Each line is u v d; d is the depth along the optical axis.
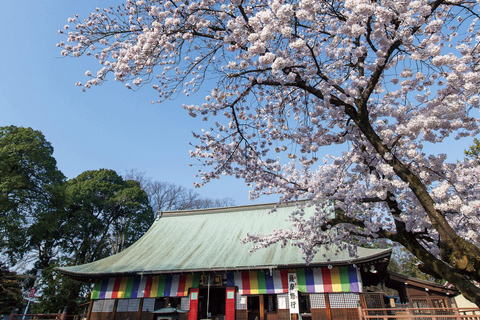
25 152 18.12
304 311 11.86
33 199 18.31
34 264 22.16
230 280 12.50
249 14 4.99
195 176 6.59
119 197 26.44
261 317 11.66
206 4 4.74
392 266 28.30
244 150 6.14
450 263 3.08
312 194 5.64
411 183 3.53
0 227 16.11
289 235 7.48
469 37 5.08
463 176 4.85
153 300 13.67
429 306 12.41
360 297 10.87
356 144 5.09
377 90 4.71
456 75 3.45
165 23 4.48
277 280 12.01
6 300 15.86
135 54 4.67
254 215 16.73
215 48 5.18
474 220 3.71
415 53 3.65
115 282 13.98
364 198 5.18
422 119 3.62
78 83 5.06
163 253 14.91
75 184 26.22
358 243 6.86
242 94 5.19
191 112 5.42
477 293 2.97
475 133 4.70
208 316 12.62
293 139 5.37
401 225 4.40
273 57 3.53
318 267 11.32
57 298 16.69
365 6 3.06
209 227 16.83
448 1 4.23
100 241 23.42
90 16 5.23
